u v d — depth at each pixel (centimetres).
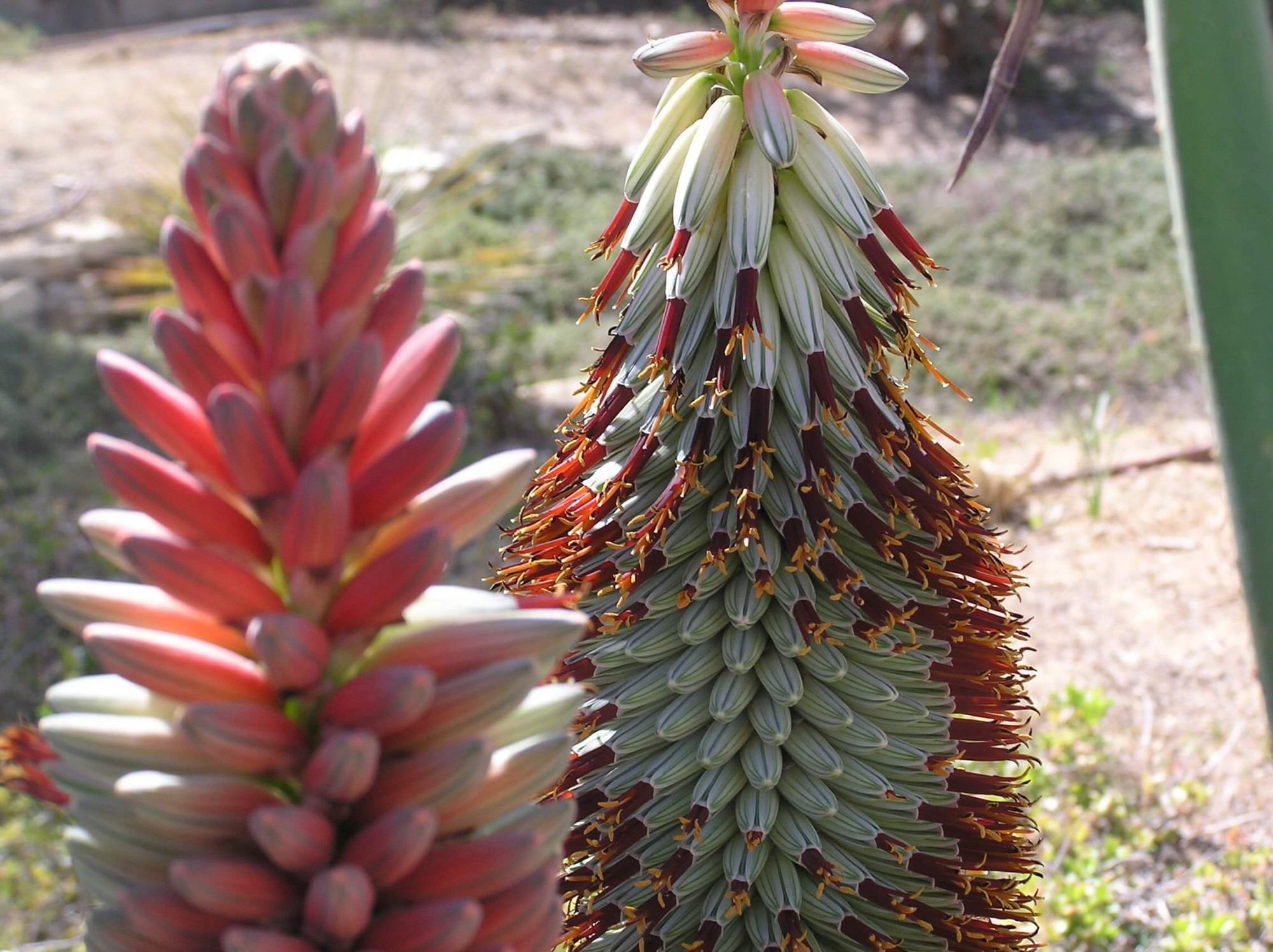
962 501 42
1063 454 143
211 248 26
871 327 40
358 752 25
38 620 113
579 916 42
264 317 25
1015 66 49
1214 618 110
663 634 42
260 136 25
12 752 30
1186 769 91
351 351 25
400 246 171
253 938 25
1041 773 87
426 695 26
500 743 28
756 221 39
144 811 26
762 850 43
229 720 26
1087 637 109
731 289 40
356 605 26
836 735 42
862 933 42
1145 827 85
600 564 42
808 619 41
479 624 27
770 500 41
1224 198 37
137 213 180
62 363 165
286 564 26
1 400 150
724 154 40
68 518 130
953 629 42
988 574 42
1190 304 38
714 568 42
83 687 28
